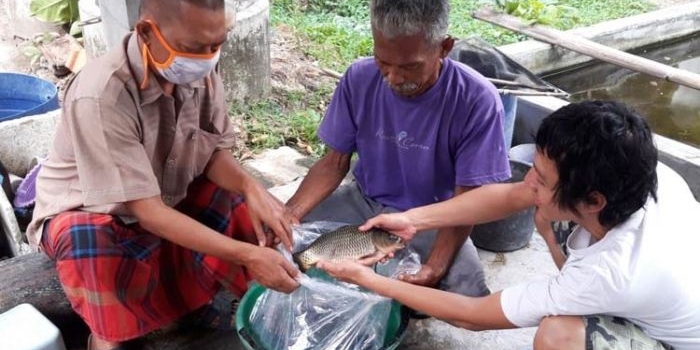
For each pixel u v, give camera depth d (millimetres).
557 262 2273
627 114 1669
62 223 2178
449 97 2408
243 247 2162
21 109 3939
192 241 2131
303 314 2359
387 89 2480
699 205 2016
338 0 6539
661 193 1868
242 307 2334
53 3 5309
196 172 2441
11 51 5363
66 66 4973
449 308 2078
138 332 2250
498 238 2996
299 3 6430
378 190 2740
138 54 2025
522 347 2525
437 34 2096
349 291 2328
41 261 2525
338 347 2266
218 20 1897
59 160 2271
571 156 1658
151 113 2143
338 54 5367
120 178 2047
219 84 2439
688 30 6281
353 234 2293
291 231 2400
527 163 3070
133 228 2275
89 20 4113
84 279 2137
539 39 5086
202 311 2561
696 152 3596
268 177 3738
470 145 2439
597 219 1776
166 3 1860
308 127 4250
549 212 1850
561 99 3869
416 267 2529
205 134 2393
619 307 1818
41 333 2064
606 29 5781
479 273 2576
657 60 6277
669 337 1917
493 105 2400
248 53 4383
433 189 2635
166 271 2367
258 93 4574
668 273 1769
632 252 1766
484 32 5859
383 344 2285
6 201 2783
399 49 2084
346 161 2721
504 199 2340
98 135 2008
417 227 2340
